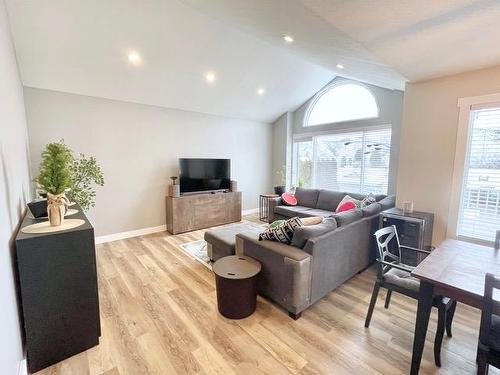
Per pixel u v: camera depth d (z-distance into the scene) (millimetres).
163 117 4641
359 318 2195
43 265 1631
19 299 1637
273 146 6652
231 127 5742
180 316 2209
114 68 3475
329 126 5496
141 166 4445
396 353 1796
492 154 2650
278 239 2430
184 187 4805
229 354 1779
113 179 4164
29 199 2979
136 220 4465
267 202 5590
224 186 5434
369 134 4848
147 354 1775
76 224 1890
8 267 1422
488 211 2703
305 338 1941
